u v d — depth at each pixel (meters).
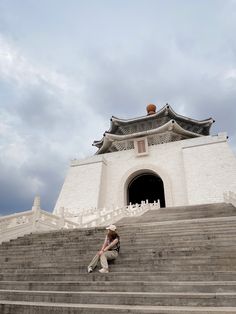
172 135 29.64
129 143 30.94
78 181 28.92
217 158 24.44
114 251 6.88
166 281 5.59
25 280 6.88
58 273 6.67
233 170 23.30
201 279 5.59
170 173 26.62
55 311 4.70
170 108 31.44
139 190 37.59
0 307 5.12
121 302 4.90
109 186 28.77
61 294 5.33
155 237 8.69
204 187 23.44
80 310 4.56
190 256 6.79
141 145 29.17
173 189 25.81
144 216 15.81
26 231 12.31
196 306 4.50
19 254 8.97
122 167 29.20
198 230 8.87
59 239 9.91
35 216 13.16
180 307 4.39
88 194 27.34
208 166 24.34
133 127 34.09
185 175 24.86
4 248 9.86
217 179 23.38
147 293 4.90
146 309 4.22
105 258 6.65
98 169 28.80
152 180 34.47
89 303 5.06
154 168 27.42
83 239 9.50
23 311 4.92
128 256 7.36
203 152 25.34
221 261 6.36
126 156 29.67
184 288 5.09
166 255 7.16
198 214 13.92
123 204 27.05
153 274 5.95
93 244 8.79
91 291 5.59
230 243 7.48
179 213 15.25
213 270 6.05
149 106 36.25
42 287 6.08
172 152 27.53
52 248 8.90
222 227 8.92
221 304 4.43
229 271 5.74
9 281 6.66
